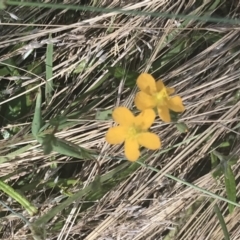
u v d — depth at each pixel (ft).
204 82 1.33
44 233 1.15
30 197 1.33
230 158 1.30
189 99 1.32
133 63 1.32
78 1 1.30
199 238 1.41
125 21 1.29
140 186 1.34
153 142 1.07
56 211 1.12
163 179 1.35
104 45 1.29
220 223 1.33
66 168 1.35
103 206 1.34
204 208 1.41
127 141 1.07
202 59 1.31
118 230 1.36
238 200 1.42
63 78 1.32
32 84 1.30
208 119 1.36
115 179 1.32
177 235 1.41
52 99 1.29
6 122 1.31
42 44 1.24
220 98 1.35
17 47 1.28
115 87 1.31
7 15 1.26
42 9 1.29
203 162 1.40
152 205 1.37
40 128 1.13
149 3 1.28
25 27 1.28
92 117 1.27
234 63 1.33
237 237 1.43
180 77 1.31
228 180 1.29
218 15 1.36
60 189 1.34
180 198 1.37
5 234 1.34
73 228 1.34
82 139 1.28
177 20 1.30
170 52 1.31
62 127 1.21
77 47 1.30
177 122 1.16
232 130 1.30
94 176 1.31
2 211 1.33
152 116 1.06
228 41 1.32
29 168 1.31
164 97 1.07
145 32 1.30
